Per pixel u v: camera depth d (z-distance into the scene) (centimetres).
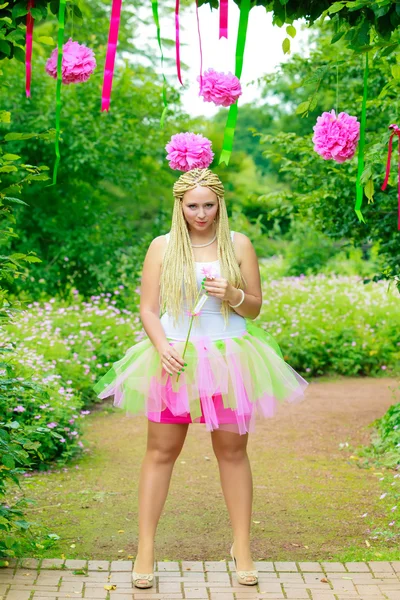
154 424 376
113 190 1220
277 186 2788
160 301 382
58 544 436
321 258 1691
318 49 837
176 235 376
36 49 945
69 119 1097
